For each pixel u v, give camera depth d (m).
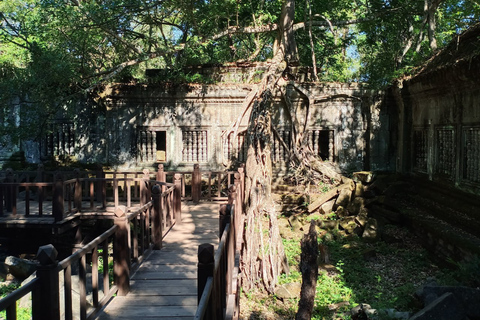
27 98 14.48
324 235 11.30
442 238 9.64
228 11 15.41
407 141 14.12
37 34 13.91
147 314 4.82
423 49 19.47
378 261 10.08
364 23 17.53
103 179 9.91
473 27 10.28
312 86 14.68
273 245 8.73
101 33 14.75
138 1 13.33
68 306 3.83
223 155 14.90
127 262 5.43
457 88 10.39
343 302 7.75
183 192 12.33
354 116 15.01
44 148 15.34
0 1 17.23
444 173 11.38
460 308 5.59
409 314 6.79
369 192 12.77
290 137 14.85
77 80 13.67
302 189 13.44
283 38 14.68
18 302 6.87
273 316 7.38
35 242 10.66
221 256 4.25
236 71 15.69
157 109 15.04
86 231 11.41
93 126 15.12
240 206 9.05
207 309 3.19
